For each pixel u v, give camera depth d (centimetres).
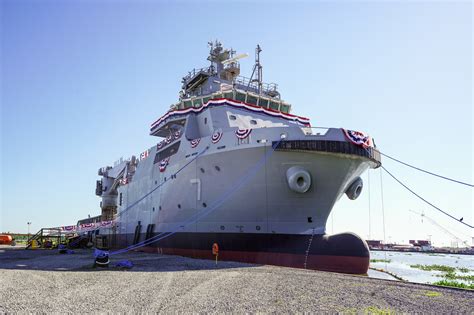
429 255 8100
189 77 3325
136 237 3078
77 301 907
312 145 1848
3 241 5494
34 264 1864
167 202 2577
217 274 1402
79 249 3831
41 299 930
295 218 1980
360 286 1138
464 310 827
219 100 2428
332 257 1889
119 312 799
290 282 1213
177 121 2775
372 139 2097
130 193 3409
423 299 945
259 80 2956
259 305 872
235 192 2055
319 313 800
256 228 2020
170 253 2486
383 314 791
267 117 2519
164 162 2667
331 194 1967
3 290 1058
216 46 3378
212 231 2158
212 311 812
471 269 3628
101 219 4453
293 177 1856
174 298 945
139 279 1271
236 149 2020
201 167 2223
